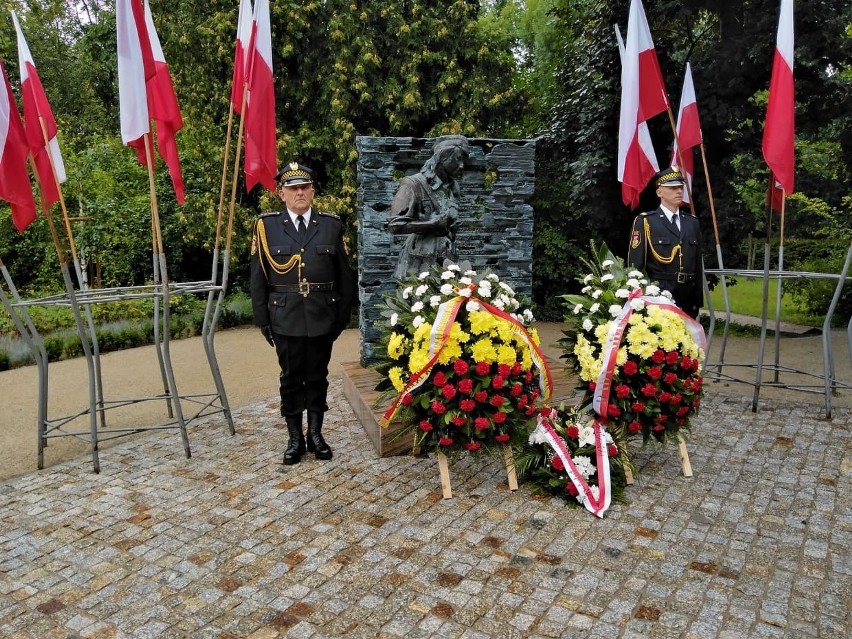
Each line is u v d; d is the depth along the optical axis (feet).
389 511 10.41
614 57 28.22
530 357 11.03
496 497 10.89
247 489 11.35
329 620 7.58
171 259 39.42
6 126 11.29
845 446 13.15
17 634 7.43
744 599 7.89
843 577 8.36
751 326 29.40
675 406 11.02
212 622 7.59
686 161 17.22
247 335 29.99
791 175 14.10
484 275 11.75
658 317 10.89
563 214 33.88
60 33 53.98
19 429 15.51
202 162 35.09
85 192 36.52
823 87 25.72
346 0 31.58
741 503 10.58
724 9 25.38
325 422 15.05
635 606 7.76
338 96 31.73
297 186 11.94
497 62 33.40
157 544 9.45
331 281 12.40
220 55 31.24
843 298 29.78
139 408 17.16
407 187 14.52
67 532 9.85
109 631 7.46
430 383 10.73
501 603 7.85
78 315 11.93
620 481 11.06
